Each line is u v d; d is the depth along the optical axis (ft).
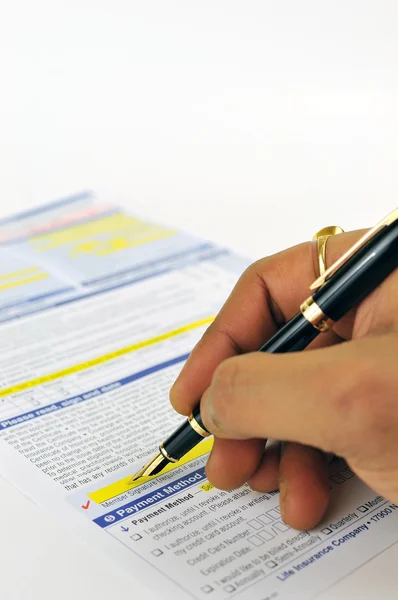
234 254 3.17
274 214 3.47
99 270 3.08
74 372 2.46
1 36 4.94
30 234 3.37
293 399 1.55
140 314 2.77
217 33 4.89
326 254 2.13
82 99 4.49
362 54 4.61
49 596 1.66
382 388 1.50
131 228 3.40
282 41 4.79
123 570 1.72
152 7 5.08
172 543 1.79
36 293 2.93
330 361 1.54
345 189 3.63
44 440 2.15
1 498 1.95
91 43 4.90
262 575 1.69
